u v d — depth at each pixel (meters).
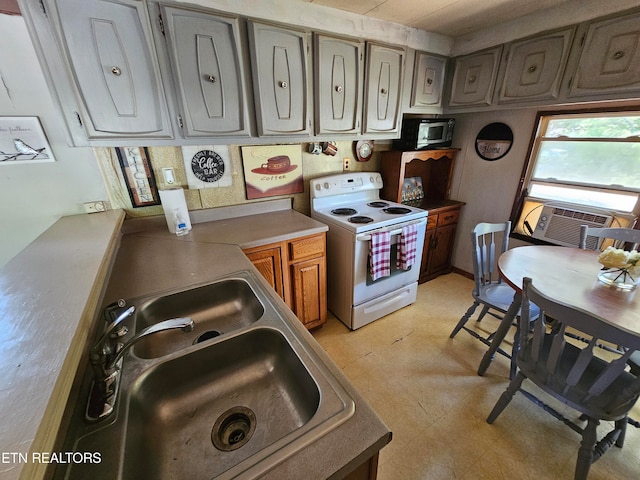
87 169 1.52
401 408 1.55
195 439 0.72
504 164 2.51
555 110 2.12
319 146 2.26
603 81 1.58
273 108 1.60
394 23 1.93
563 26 1.68
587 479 1.21
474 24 1.97
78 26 1.09
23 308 0.66
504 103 2.05
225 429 0.74
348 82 1.83
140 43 1.21
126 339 0.84
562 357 1.30
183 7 1.25
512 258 1.67
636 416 1.48
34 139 1.38
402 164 2.52
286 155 2.13
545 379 1.21
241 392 0.84
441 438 1.39
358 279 2.05
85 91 1.17
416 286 2.49
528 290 1.15
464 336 2.13
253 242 1.63
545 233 2.31
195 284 1.14
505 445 1.36
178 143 1.42
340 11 1.69
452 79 2.36
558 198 2.24
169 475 0.63
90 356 0.63
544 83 1.82
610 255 1.35
